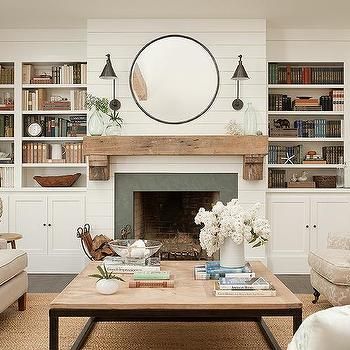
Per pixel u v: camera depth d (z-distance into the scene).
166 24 5.80
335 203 6.00
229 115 5.79
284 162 6.27
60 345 3.44
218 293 3.00
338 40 6.17
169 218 6.27
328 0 5.19
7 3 5.22
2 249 4.34
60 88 6.39
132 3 5.25
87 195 5.85
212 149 5.57
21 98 6.23
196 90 5.79
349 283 3.86
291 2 5.25
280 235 5.98
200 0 5.17
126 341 3.48
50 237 6.01
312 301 4.61
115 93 5.80
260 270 3.79
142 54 5.80
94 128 5.62
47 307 4.39
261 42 5.79
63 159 6.24
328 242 4.69
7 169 6.25
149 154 5.59
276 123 6.35
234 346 3.39
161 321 3.61
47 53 6.17
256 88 5.80
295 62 6.23
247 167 5.65
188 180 5.82
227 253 3.56
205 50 5.80
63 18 5.75
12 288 3.93
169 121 5.80
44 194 6.01
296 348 1.23
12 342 3.48
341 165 6.23
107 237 5.73
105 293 3.04
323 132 6.27
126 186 5.81
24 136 6.29
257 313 2.86
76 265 6.02
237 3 5.27
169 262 4.08
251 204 5.81
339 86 6.23
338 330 1.14
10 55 6.18
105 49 5.80
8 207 6.02
